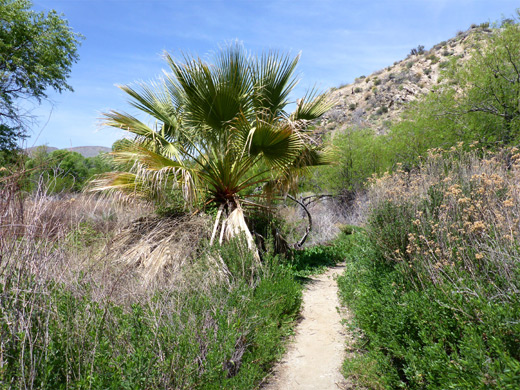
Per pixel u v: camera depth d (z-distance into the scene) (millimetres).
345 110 45656
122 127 7098
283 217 9281
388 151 15289
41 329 2244
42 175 2582
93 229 5844
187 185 6277
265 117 7281
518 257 2654
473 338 2148
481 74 12289
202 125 7359
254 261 5613
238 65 6801
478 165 5590
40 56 18281
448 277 3082
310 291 6691
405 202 5379
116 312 2791
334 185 17953
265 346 3793
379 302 3723
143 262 5410
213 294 4191
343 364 3584
